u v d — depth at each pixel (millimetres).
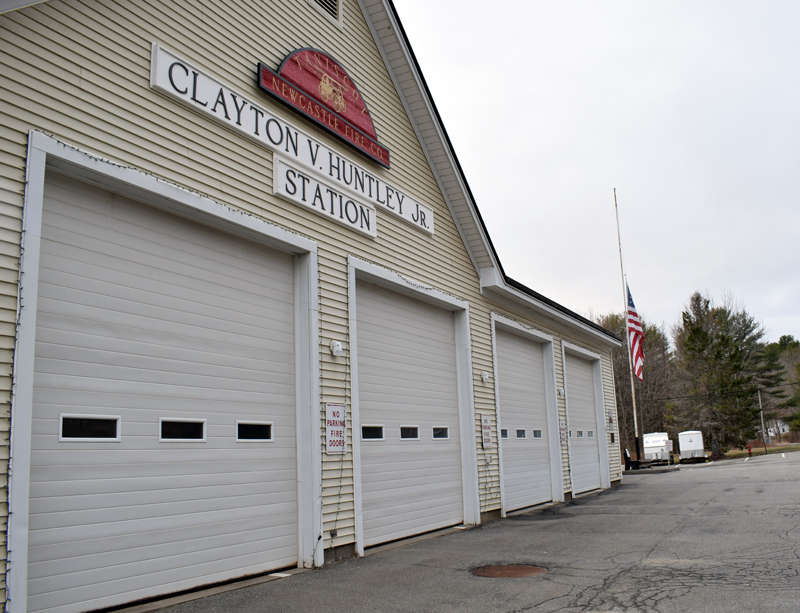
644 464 41469
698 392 53000
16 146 5285
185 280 6996
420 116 11773
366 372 9828
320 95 9219
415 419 10984
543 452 16438
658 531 10188
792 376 85188
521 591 6352
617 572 7117
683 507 13586
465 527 11656
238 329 7598
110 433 5969
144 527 6148
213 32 7535
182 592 6453
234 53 7816
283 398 8148
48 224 5691
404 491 10383
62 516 5449
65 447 5551
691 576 6750
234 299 7609
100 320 6016
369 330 10055
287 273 8516
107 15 6262
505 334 15141
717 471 28016
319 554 7941
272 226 7914
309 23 9344
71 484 5551
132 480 6098
